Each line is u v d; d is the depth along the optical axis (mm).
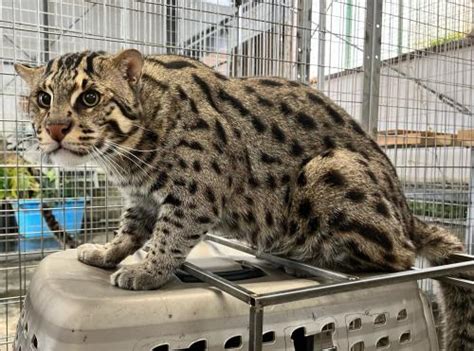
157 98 533
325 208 560
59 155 500
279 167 586
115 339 424
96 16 1036
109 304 432
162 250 511
